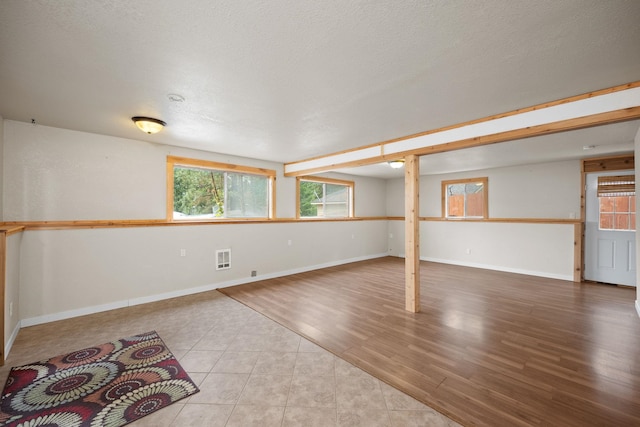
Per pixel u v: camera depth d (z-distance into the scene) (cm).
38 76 217
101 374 227
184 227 443
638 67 201
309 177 655
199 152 470
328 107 279
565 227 539
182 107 280
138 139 406
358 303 400
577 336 293
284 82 226
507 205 623
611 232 502
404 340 285
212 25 157
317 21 153
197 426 173
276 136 383
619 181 490
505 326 318
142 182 414
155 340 287
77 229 354
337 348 269
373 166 629
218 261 480
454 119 313
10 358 251
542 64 198
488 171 650
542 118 267
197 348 270
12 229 262
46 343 280
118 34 165
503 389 207
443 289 470
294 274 589
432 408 188
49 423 175
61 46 177
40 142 341
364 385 213
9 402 193
